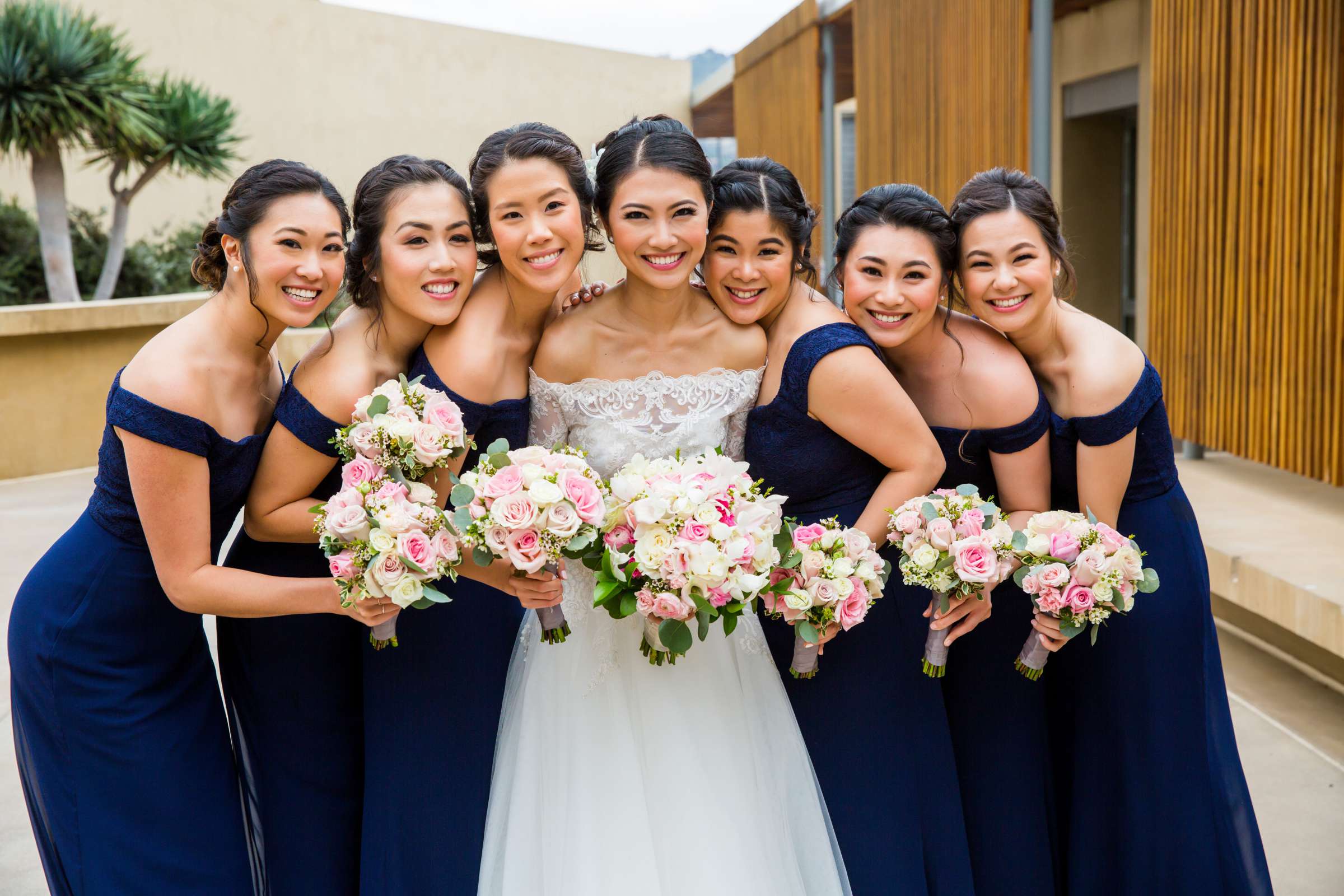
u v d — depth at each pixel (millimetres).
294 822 2332
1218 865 2326
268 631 2316
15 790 3486
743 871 2062
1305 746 3486
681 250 2078
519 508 1867
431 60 18141
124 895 2092
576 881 2062
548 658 2211
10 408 8336
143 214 14930
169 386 2020
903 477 2232
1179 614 2348
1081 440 2277
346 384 2125
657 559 1894
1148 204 6289
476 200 2141
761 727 2230
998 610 2430
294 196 2039
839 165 21391
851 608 2025
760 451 2291
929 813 2318
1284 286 4699
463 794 2246
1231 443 5160
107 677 2141
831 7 10422
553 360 2219
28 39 10195
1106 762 2389
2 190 13750
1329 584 3727
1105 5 7133
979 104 6840
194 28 15539
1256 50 4824
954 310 2658
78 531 2207
